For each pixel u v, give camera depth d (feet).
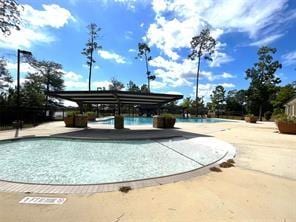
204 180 14.87
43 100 77.10
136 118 99.04
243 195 12.25
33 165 19.90
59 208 10.37
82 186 13.39
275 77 113.50
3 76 76.59
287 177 15.55
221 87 172.76
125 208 10.53
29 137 32.83
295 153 23.97
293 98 72.18
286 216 9.86
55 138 33.14
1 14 40.27
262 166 18.51
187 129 49.52
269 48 111.24
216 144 29.71
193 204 11.07
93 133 38.58
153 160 21.84
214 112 142.51
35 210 10.14
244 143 30.50
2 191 12.45
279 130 45.42
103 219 9.40
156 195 12.20
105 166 19.66
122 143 30.91
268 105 123.75
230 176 15.74
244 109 154.30
